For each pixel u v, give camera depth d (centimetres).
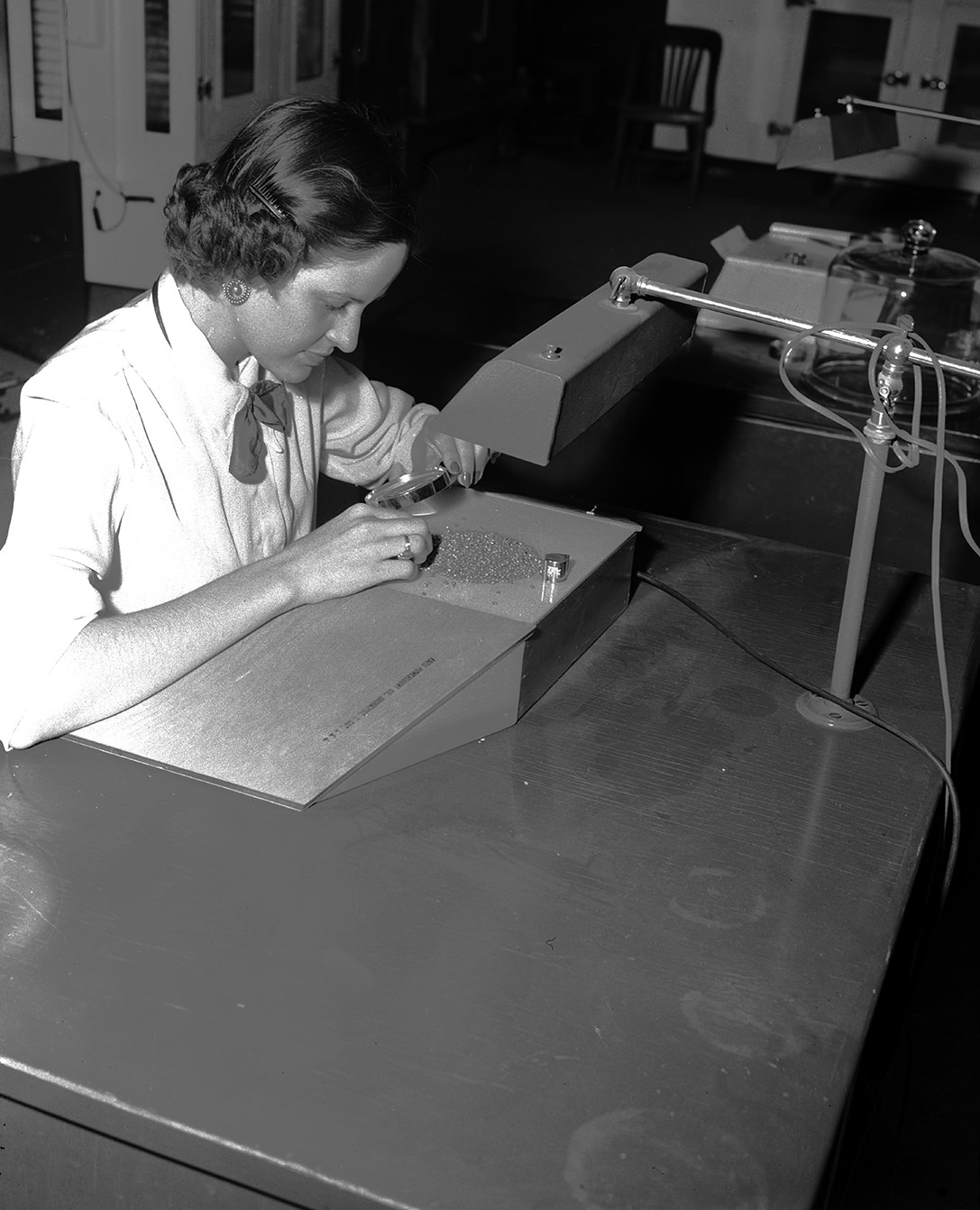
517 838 99
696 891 95
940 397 106
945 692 113
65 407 110
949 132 433
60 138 366
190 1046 78
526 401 96
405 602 117
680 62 450
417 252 112
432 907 91
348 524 117
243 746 103
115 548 117
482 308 235
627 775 109
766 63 440
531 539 130
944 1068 175
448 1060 78
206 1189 77
